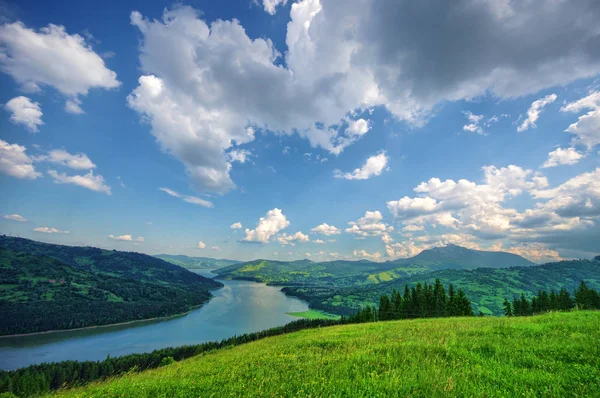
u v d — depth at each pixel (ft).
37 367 254.68
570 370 25.36
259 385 28.30
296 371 32.71
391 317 250.57
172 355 299.17
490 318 82.07
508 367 27.40
